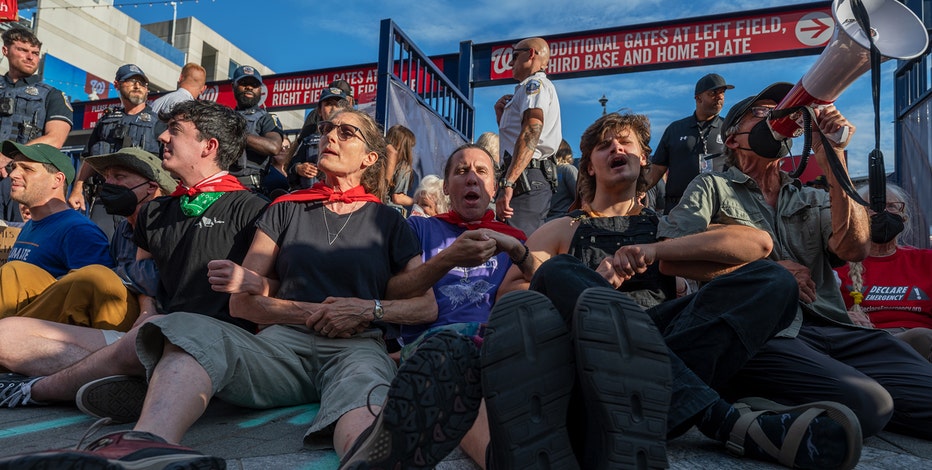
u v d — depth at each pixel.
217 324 1.95
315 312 2.31
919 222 5.75
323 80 9.79
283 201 2.60
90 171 5.79
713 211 2.54
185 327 1.83
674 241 2.26
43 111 5.84
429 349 1.27
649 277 2.46
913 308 3.12
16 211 5.59
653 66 8.22
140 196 3.32
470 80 8.47
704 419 1.78
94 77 33.22
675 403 1.73
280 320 2.32
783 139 2.44
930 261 3.21
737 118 2.63
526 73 4.95
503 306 1.26
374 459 1.29
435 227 3.13
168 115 2.80
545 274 1.66
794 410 1.66
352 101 5.55
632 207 2.82
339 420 1.74
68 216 3.52
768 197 2.62
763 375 2.09
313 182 4.98
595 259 2.58
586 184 2.90
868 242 2.40
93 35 38.78
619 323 1.26
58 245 3.41
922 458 1.84
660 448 1.24
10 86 5.72
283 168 5.96
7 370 2.81
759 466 1.66
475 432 1.58
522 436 1.22
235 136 2.89
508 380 1.21
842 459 1.56
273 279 2.51
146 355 1.84
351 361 2.12
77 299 2.81
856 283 3.15
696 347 1.85
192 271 2.60
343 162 2.62
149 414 1.59
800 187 2.64
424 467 1.30
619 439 1.22
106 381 2.01
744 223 2.49
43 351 2.59
